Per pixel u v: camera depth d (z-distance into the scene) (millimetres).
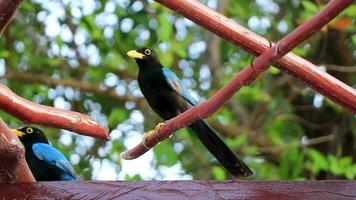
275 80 15539
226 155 7574
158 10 13516
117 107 14625
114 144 14078
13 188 4195
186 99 9445
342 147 14477
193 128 7629
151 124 14391
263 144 14852
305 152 12453
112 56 14484
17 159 4098
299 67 4148
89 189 4223
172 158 12742
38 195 4191
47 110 4137
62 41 14156
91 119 4203
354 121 14391
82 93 14859
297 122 15406
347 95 4168
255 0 15758
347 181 4191
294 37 3797
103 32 14188
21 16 14391
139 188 4230
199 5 4066
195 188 4223
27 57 14031
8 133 4047
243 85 4082
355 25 12742
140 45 14461
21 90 13984
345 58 14305
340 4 3590
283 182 4211
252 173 7293
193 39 15453
